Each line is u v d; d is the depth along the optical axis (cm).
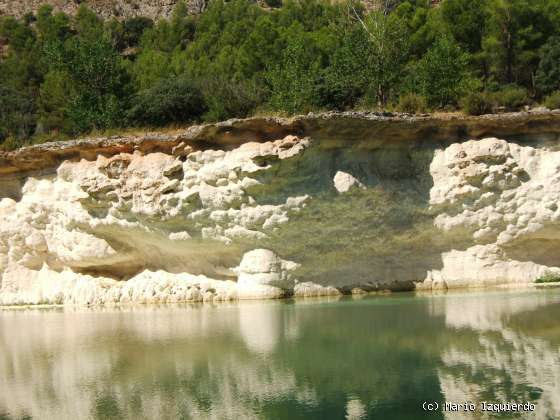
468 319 1828
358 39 3881
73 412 1200
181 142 2670
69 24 9094
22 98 5372
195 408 1189
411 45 4472
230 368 1434
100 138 2869
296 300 2503
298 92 3788
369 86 3800
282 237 2580
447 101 3612
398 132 2595
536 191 2583
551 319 1767
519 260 2630
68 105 4422
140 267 2934
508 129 2647
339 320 1927
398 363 1399
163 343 1741
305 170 2550
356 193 2553
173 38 7912
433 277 2634
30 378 1462
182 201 2634
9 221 3025
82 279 2931
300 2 7669
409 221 2631
